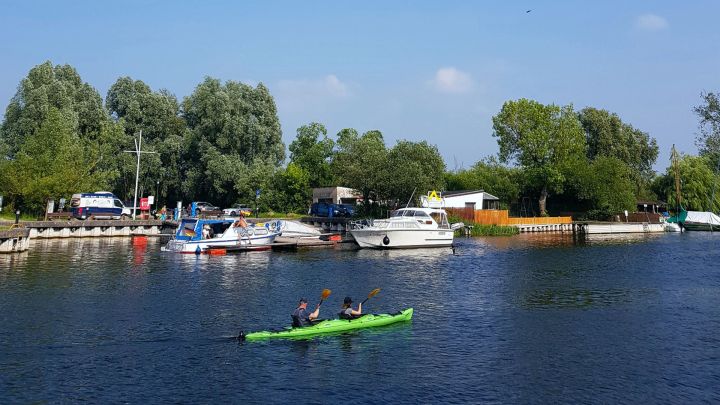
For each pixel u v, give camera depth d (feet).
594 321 73.61
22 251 140.05
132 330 66.90
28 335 64.44
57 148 196.85
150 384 50.21
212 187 286.66
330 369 54.19
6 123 223.92
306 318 67.67
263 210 261.44
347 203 262.67
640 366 55.72
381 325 70.28
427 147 232.32
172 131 293.02
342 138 381.60
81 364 55.26
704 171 303.27
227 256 140.05
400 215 173.68
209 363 55.77
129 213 207.10
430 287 97.86
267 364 55.52
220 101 282.97
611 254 157.07
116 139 241.14
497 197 283.18
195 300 83.97
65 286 93.61
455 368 54.75
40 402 46.09
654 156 391.04
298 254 146.30
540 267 126.31
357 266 123.34
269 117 301.22
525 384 50.70
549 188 297.33
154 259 131.23
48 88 224.94
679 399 47.78
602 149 358.64
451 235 170.19
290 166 269.03
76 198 193.57
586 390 49.49
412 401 46.68
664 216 297.53
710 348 61.77
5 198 189.67
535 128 289.74
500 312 78.54
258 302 83.10
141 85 293.43
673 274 116.57
